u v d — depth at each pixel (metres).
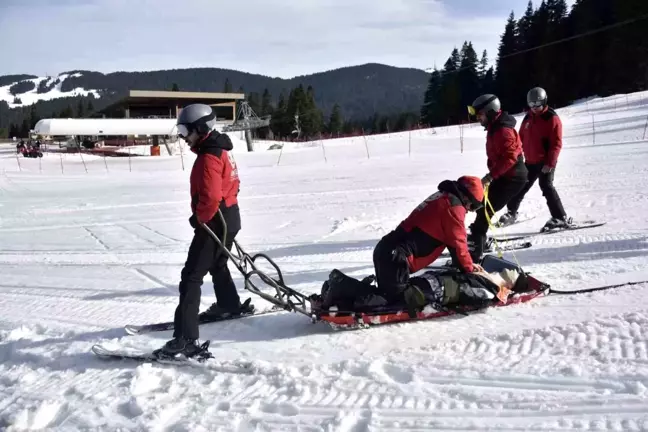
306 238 8.11
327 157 22.91
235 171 4.28
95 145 40.50
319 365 3.67
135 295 5.80
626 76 44.88
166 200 13.21
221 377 3.62
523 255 6.14
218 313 4.72
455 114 55.69
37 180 19.36
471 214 8.83
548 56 49.81
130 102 46.50
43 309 5.45
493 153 5.79
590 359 3.45
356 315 4.23
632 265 5.35
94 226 10.24
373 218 9.16
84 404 3.41
